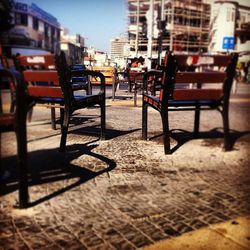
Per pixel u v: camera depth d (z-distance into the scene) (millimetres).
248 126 2658
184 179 2143
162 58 2406
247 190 1944
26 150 1663
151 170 2316
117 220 1601
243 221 1609
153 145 3000
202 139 2793
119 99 6887
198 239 1445
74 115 4812
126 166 2404
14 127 1634
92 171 2281
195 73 2463
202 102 2670
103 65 6074
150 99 2988
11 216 1613
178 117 4070
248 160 2320
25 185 1683
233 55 2242
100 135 3336
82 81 4543
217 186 2010
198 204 1795
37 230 1490
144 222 1588
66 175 2180
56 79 2484
